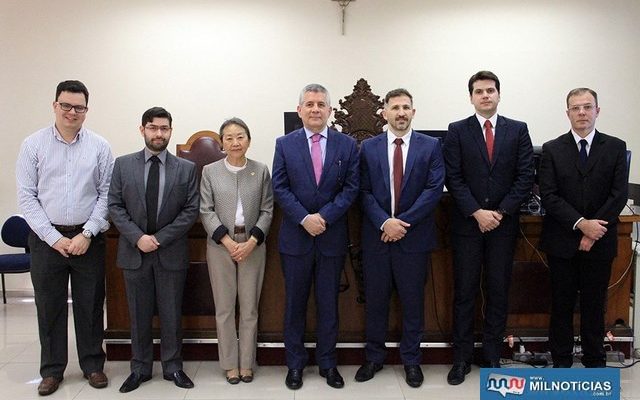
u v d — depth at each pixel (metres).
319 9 4.79
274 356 2.97
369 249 2.63
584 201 2.53
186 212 2.61
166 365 2.71
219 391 2.63
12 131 4.72
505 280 2.64
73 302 2.66
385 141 2.64
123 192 2.56
